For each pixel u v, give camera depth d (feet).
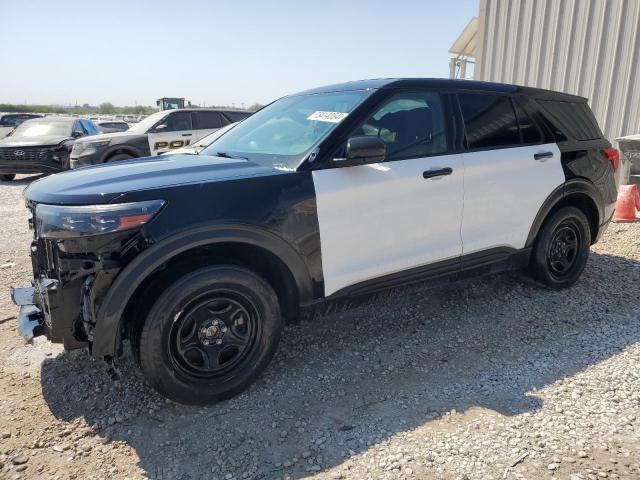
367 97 10.75
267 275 10.25
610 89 27.22
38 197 8.86
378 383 10.14
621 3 26.21
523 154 12.76
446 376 10.36
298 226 9.53
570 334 12.10
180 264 8.98
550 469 7.57
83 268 8.22
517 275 15.64
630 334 12.01
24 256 19.03
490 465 7.70
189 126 38.29
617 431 8.45
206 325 9.13
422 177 10.98
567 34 28.58
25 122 46.62
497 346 11.60
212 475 7.68
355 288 10.53
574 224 14.39
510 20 31.35
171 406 9.39
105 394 9.75
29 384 10.10
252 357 9.68
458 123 11.86
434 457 7.92
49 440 8.46
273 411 9.23
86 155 34.86
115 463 7.95
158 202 8.38
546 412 9.02
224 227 8.79
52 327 8.48
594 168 14.46
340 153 10.11
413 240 11.11
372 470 7.69
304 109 11.85
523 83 31.09
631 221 21.97
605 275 15.90
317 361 11.01
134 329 8.73
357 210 10.20
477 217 12.07
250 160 10.62
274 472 7.71
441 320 12.95
